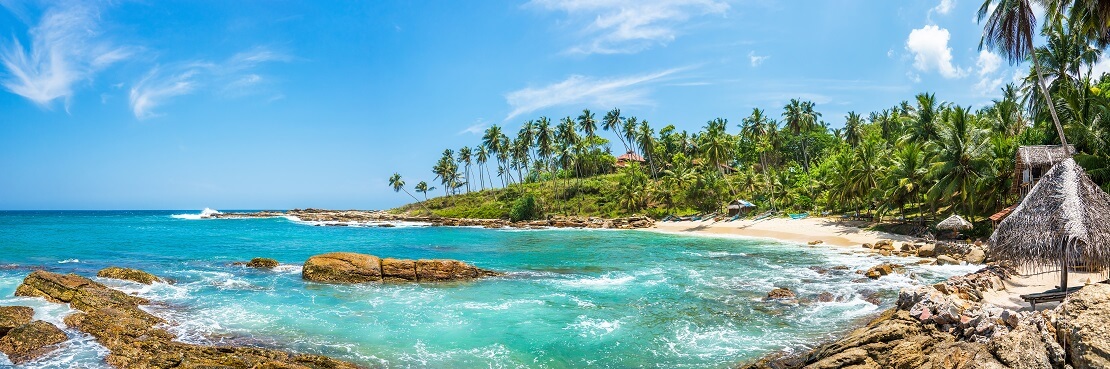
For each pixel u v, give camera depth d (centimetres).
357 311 1903
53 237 5453
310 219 12088
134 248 4194
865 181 5484
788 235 5428
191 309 1892
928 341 1245
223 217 14675
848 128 8925
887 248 3766
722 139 8888
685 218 8112
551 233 6925
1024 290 1692
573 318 1816
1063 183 1407
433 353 1445
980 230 3969
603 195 10375
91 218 13700
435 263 2595
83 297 1808
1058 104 3556
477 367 1343
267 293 2208
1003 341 1088
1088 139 3161
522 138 10919
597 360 1396
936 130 4647
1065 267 1419
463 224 9475
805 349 1452
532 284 2467
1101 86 3984
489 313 1884
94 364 1272
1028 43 2225
